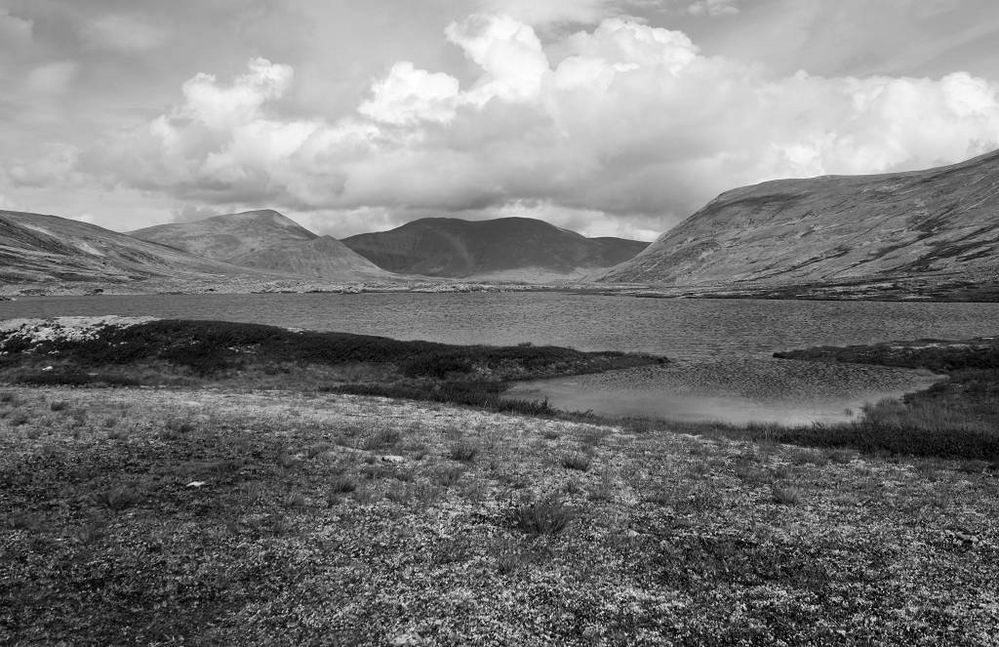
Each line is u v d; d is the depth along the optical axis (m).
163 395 33.56
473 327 99.00
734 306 152.75
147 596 10.59
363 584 11.33
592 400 40.34
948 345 57.47
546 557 12.78
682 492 17.77
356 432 24.86
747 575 12.12
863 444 25.20
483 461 20.84
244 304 181.00
